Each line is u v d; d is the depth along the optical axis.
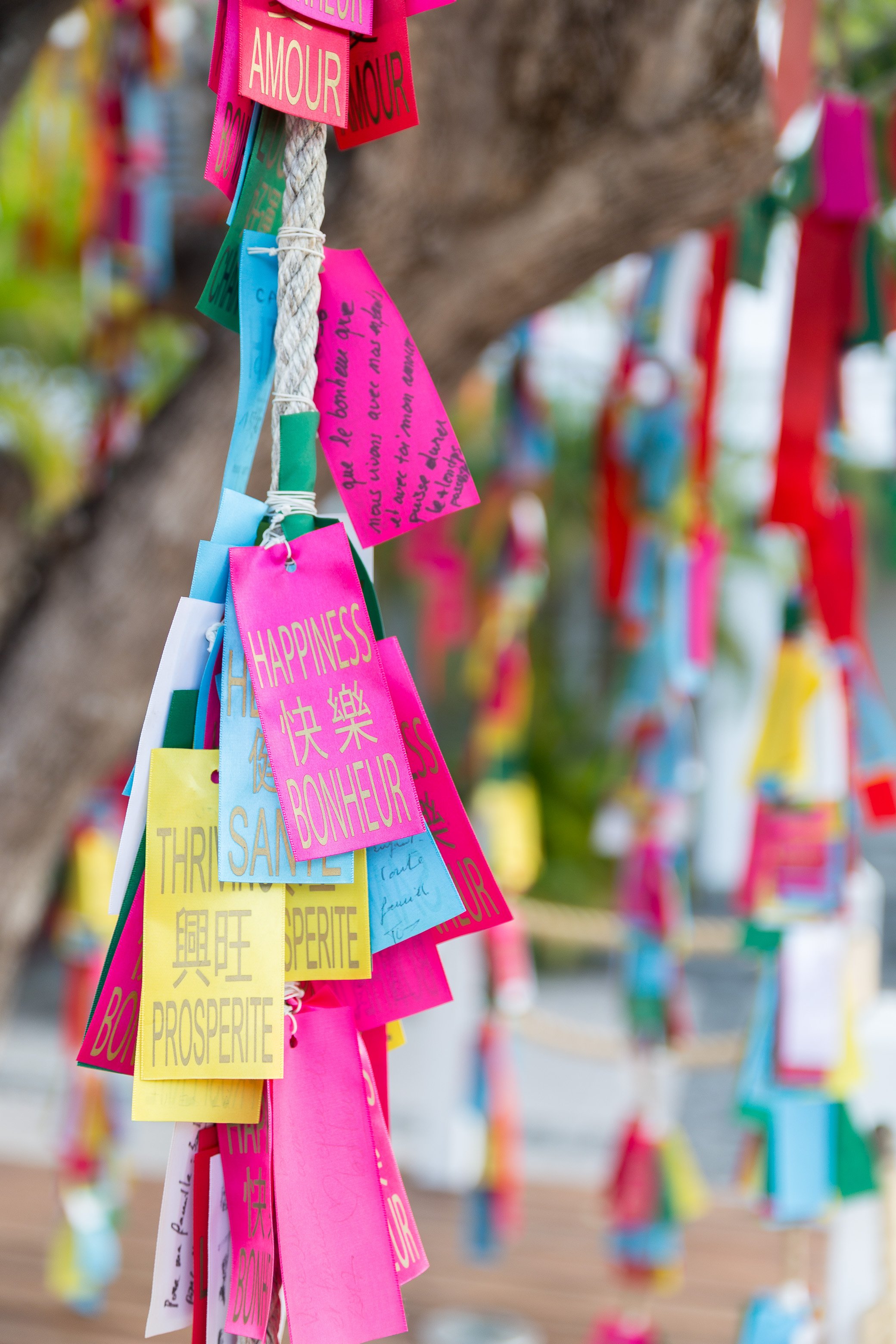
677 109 1.19
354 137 0.61
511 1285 2.64
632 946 2.23
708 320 1.87
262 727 0.54
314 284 0.56
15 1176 3.22
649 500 2.06
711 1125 4.67
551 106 1.21
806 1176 1.49
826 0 1.40
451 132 1.23
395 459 0.61
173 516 1.51
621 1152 2.13
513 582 2.46
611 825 2.32
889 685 9.19
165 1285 0.56
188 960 0.53
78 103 2.00
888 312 1.45
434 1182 3.30
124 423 2.01
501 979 2.46
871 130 1.48
